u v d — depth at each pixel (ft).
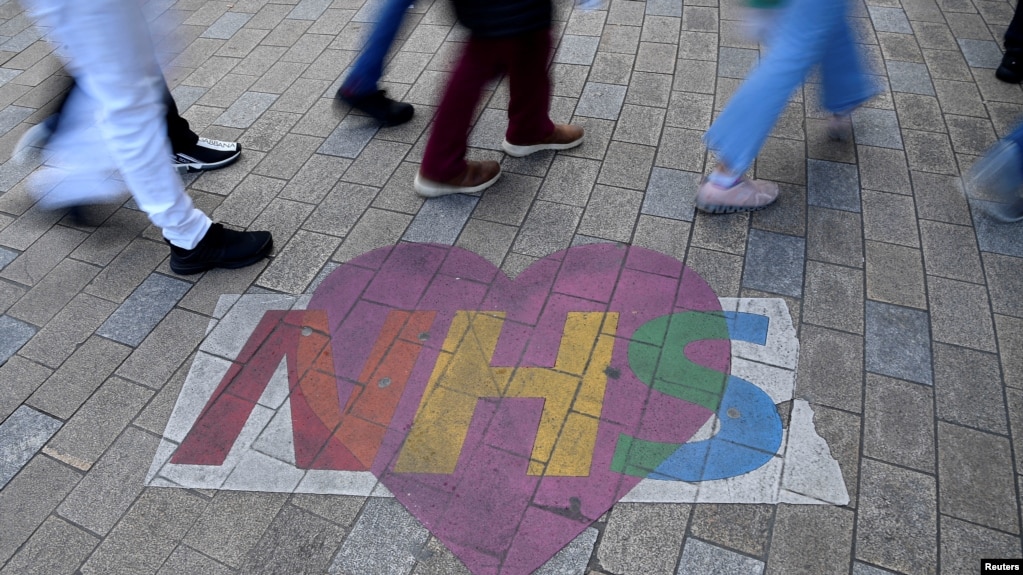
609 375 7.89
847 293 8.61
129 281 9.57
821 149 10.77
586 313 8.59
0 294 9.53
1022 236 9.16
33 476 7.43
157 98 8.09
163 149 8.32
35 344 8.82
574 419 7.51
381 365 8.21
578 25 13.98
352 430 7.59
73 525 7.00
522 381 7.91
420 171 10.19
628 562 6.38
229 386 8.14
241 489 7.16
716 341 8.16
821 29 8.02
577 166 10.79
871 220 9.55
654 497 6.81
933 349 7.91
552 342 8.29
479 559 6.48
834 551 6.34
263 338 8.64
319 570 6.54
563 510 6.77
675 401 7.59
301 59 13.87
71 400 8.15
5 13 16.19
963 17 13.53
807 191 10.05
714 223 9.67
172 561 6.67
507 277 9.15
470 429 7.51
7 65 14.44
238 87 13.20
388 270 9.39
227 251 9.47
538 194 10.36
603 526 6.63
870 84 10.11
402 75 13.15
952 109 11.36
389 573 6.46
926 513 6.55
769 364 7.88
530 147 10.88
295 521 6.88
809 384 7.66
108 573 6.63
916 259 8.98
